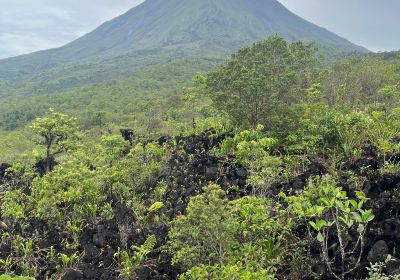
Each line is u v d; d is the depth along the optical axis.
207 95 18.42
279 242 8.98
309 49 18.22
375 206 9.38
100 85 111.75
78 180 13.61
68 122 18.73
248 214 8.98
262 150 13.21
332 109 17.66
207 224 8.42
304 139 15.00
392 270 7.24
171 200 12.93
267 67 17.52
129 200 13.28
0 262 10.74
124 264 9.82
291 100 17.81
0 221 13.37
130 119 44.94
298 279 8.47
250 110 17.00
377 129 14.36
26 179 17.06
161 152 16.58
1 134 52.97
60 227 12.66
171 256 9.80
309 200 8.73
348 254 8.44
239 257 8.39
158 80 111.69
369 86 25.92
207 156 15.09
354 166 12.41
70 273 9.63
